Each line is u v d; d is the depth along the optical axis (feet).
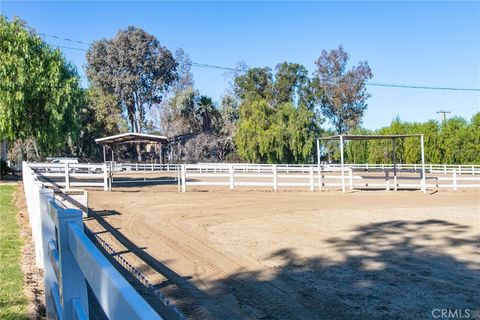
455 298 19.43
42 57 78.79
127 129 193.36
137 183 83.66
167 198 58.08
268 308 18.38
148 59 219.00
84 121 175.22
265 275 23.15
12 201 47.42
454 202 57.57
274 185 75.92
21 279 19.58
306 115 165.99
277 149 163.63
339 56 214.07
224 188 78.23
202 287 21.02
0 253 24.08
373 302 19.01
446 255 27.22
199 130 207.92
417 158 159.84
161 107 209.26
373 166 143.64
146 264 24.63
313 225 38.60
